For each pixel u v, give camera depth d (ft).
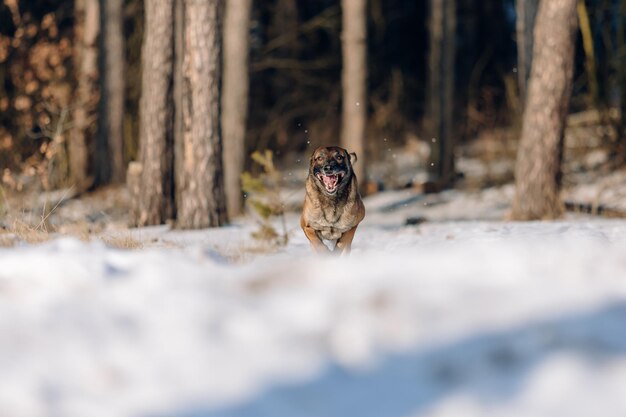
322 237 34.81
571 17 56.18
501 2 133.69
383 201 80.53
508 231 42.34
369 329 13.80
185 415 11.87
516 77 122.21
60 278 18.22
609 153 84.28
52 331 14.71
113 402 12.43
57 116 82.99
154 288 16.66
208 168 51.80
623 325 13.33
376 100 122.62
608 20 85.97
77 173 87.40
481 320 13.74
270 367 12.96
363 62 80.94
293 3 121.49
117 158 88.48
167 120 55.67
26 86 81.00
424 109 131.23
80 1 91.66
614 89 87.81
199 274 18.06
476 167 97.50
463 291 15.05
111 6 87.35
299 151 121.49
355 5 80.02
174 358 13.53
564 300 14.42
